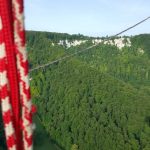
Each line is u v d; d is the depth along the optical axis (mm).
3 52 2176
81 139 122062
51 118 138500
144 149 110250
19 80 2207
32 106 2266
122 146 114438
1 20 2160
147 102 137125
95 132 122000
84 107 139375
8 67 2189
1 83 2184
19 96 2225
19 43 2180
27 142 2240
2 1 2146
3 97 2189
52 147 114250
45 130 127188
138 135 119125
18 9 2152
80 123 129125
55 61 8320
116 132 121188
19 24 2164
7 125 2207
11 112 2219
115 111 133125
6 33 2164
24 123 2234
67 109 141875
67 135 125062
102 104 139125
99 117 132375
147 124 122625
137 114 128750
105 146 116250
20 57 2191
